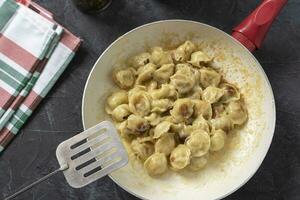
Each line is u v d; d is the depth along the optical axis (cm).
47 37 56
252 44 55
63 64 57
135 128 54
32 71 57
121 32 59
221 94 55
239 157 56
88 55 59
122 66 57
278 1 53
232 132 56
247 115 56
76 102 58
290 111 59
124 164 49
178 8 59
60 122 58
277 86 59
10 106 56
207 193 54
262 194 58
